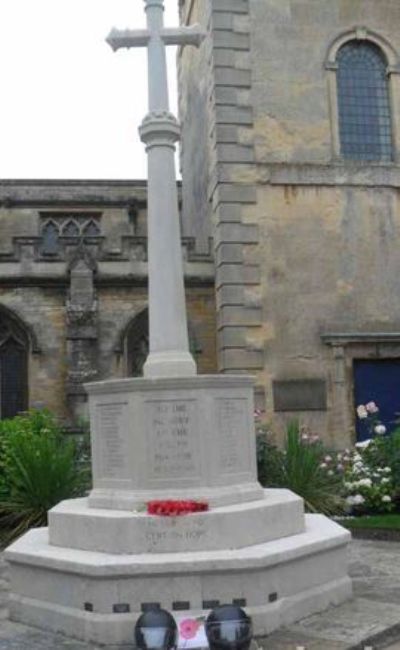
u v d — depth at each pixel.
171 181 9.32
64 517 8.51
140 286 25.16
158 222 9.22
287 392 21.83
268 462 15.82
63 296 24.94
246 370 21.80
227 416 8.74
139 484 8.42
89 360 24.22
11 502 14.24
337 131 23.30
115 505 8.52
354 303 22.61
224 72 22.97
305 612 8.09
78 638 7.62
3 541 13.80
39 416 17.88
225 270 22.16
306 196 22.86
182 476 8.41
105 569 7.46
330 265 22.66
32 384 24.36
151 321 9.13
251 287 22.20
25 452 14.37
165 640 6.42
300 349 22.14
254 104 23.02
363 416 18.97
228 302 22.03
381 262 22.92
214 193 23.28
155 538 7.93
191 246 25.08
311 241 22.67
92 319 24.45
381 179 23.20
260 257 22.39
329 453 18.02
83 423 21.72
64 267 24.97
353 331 22.44
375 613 8.21
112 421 8.79
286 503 8.71
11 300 24.70
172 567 7.50
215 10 23.23
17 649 7.29
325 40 23.64
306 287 22.45
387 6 24.20
